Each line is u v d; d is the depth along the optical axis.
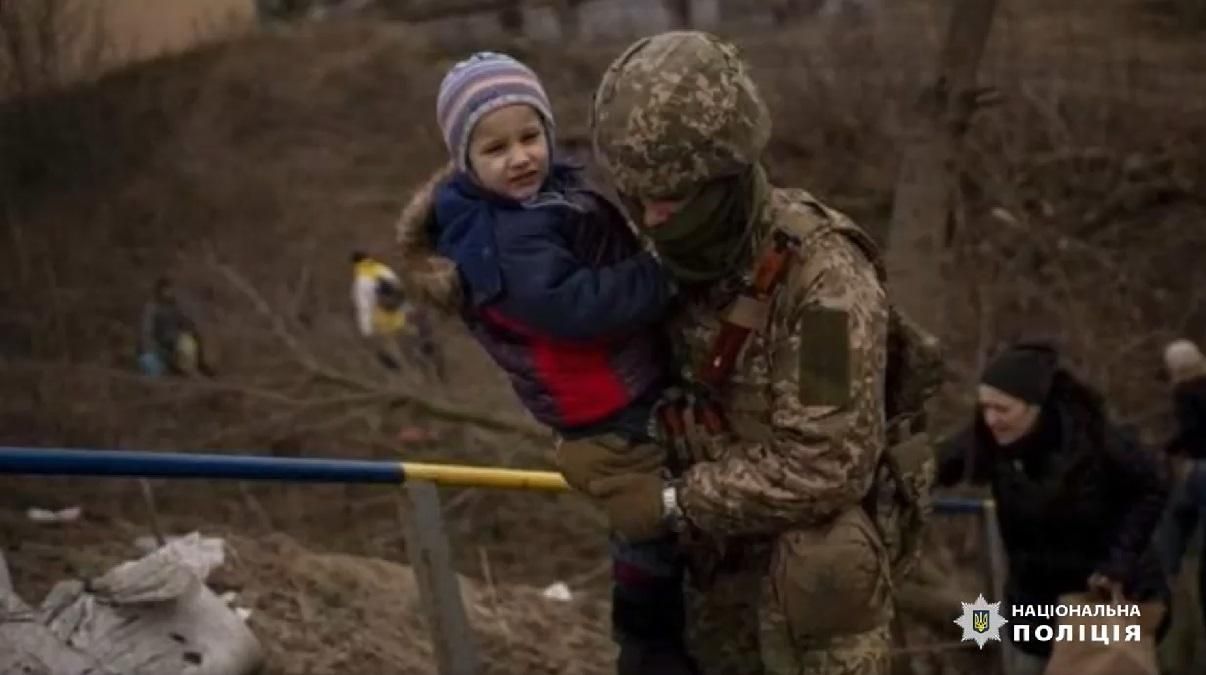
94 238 19.53
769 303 2.51
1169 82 16.34
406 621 6.11
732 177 2.46
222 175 20.55
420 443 12.07
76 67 21.70
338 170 20.56
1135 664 4.54
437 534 4.16
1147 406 13.12
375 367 13.78
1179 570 5.77
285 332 12.53
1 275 18.73
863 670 2.59
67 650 4.30
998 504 4.82
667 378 2.68
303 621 5.89
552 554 10.87
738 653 2.79
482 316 2.64
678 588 2.86
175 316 14.70
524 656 6.56
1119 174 15.46
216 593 6.03
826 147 16.34
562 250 2.55
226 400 13.53
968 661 8.25
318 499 10.60
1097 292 14.42
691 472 2.59
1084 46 16.88
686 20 20.69
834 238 2.51
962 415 11.92
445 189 2.65
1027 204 15.22
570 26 22.38
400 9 24.03
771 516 2.51
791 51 17.70
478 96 2.56
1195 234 14.81
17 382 14.29
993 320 13.95
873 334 2.47
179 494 10.14
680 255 2.50
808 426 2.44
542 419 2.69
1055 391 4.64
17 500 9.06
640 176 2.42
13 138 20.86
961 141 14.33
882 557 2.59
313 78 22.23
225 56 22.84
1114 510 4.64
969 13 14.05
